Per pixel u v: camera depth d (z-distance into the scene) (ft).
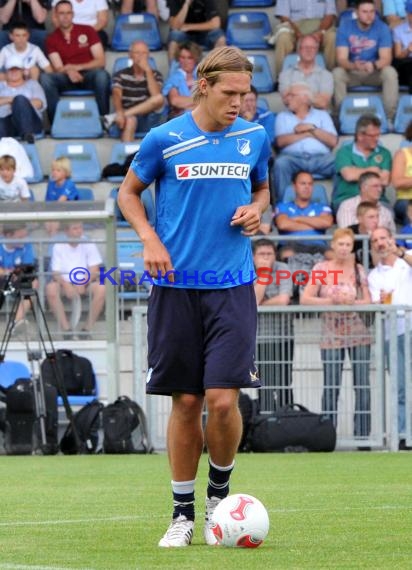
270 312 103.55
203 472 78.84
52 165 133.90
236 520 41.11
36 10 152.15
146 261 42.32
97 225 108.47
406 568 36.11
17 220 107.65
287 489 66.95
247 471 80.28
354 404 103.24
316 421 100.42
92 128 145.69
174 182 43.11
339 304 104.06
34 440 100.27
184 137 43.04
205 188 42.88
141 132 144.25
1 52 147.43
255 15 152.97
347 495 63.21
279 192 134.72
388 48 147.33
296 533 45.83
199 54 143.64
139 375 104.27
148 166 43.29
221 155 43.06
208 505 43.73
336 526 48.32
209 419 42.39
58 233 108.99
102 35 152.25
